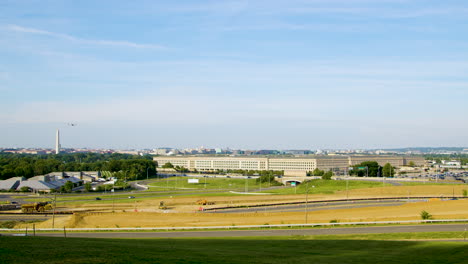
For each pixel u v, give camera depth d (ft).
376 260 180.45
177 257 171.73
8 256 161.68
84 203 600.39
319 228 323.37
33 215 478.18
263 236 284.41
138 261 159.63
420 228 313.32
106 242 225.35
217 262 163.73
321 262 172.76
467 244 226.38
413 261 179.42
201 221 379.35
